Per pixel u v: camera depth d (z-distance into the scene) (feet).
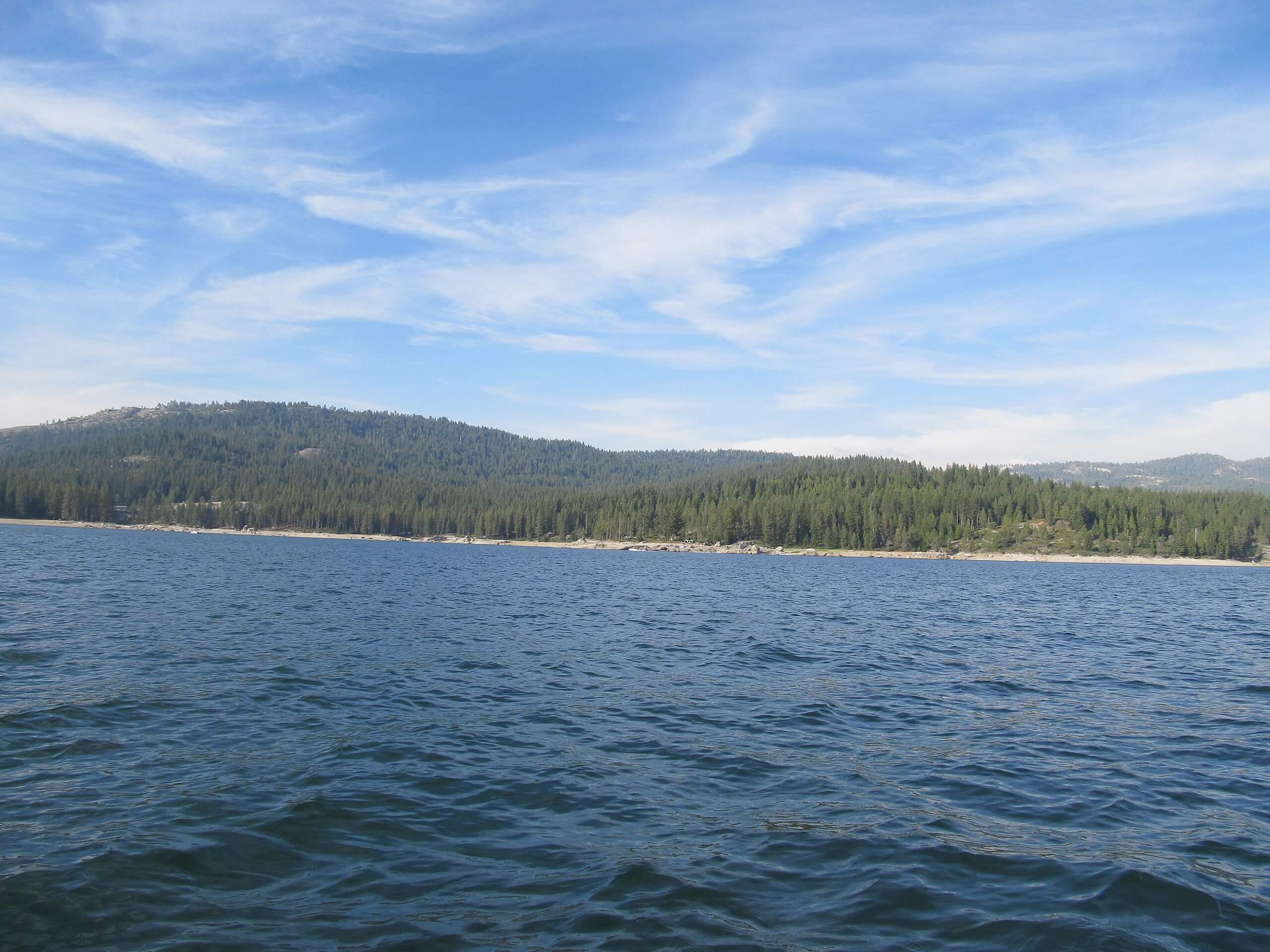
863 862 39.60
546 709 72.18
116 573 213.05
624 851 40.57
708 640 122.52
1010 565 579.89
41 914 31.89
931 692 84.23
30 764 51.21
